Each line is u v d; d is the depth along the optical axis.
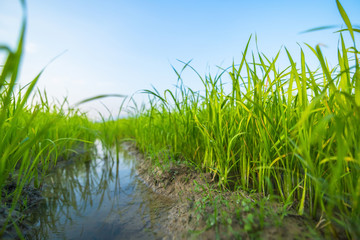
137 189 2.20
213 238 1.13
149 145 3.21
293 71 1.26
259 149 1.63
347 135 1.05
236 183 1.72
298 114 1.27
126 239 1.33
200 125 2.09
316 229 1.11
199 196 1.70
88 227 1.48
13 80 0.91
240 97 1.67
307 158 1.05
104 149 3.74
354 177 1.13
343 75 1.13
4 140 1.42
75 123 3.74
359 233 1.00
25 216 1.56
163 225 1.45
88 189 2.23
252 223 1.14
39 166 2.59
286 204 1.25
